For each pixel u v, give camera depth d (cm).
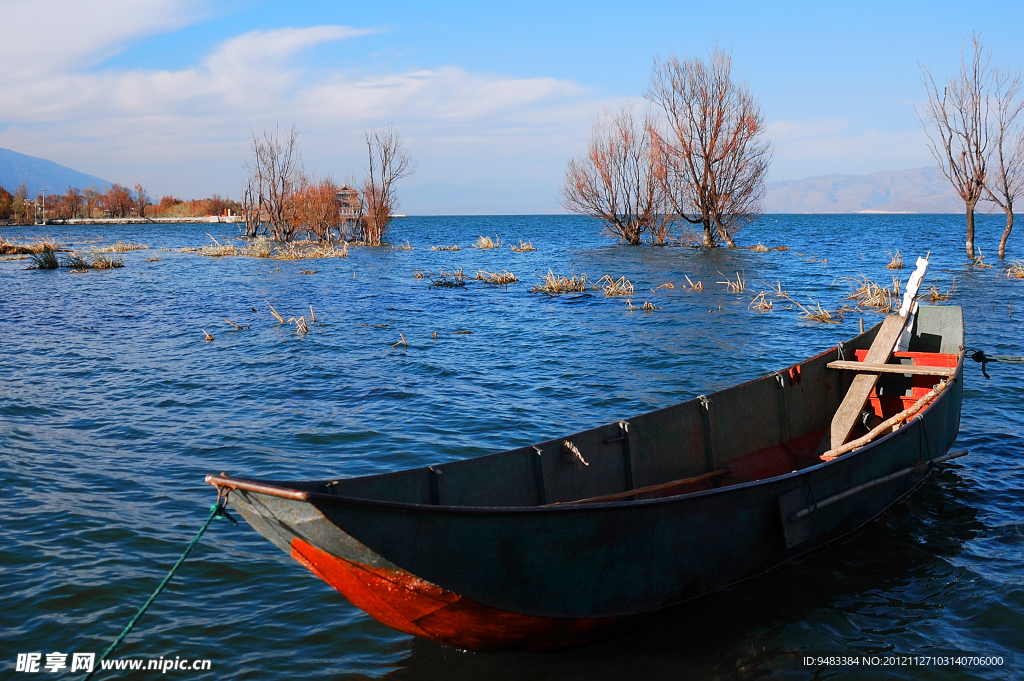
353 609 606
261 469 922
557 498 650
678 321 2062
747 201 4919
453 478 561
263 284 3106
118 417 1145
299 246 5706
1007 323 1933
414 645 562
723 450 825
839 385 1012
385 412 1186
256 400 1256
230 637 563
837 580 659
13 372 1454
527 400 1273
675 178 5044
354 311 2306
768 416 888
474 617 504
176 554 688
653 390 1345
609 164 5372
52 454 961
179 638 559
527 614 509
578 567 524
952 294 2448
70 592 615
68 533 724
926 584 650
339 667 532
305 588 636
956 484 875
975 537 739
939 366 990
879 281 2881
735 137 4747
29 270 3712
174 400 1252
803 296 2534
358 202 6162
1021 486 867
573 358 1619
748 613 607
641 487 731
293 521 436
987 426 1088
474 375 1460
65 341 1795
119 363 1548
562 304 2442
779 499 652
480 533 475
